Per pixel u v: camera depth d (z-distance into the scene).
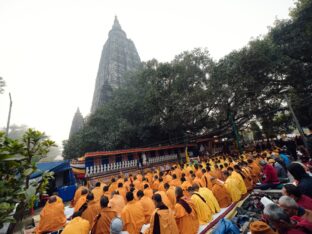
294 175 4.36
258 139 33.81
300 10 19.72
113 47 73.94
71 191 13.87
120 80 62.31
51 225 6.48
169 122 23.75
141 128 26.67
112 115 30.33
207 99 22.05
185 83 24.28
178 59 27.66
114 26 85.19
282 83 21.38
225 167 11.40
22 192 2.17
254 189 9.02
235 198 7.43
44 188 2.55
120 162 17.45
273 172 8.73
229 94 20.61
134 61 75.56
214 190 7.38
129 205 5.80
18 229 2.22
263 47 18.53
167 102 22.69
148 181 11.83
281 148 18.03
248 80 19.58
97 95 67.81
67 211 9.19
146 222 6.23
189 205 5.27
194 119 25.59
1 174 2.21
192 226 5.06
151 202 6.55
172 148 22.83
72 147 33.88
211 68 23.45
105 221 5.37
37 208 11.82
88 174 15.15
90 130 29.31
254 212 6.66
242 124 26.20
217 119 24.53
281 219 2.82
